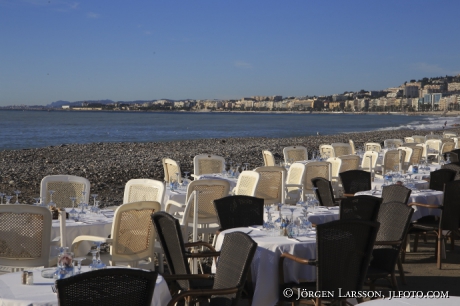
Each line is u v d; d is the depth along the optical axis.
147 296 3.38
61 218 5.82
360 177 9.97
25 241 5.35
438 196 8.78
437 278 6.94
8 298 3.54
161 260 6.91
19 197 13.79
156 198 7.60
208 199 7.80
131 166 20.73
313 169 10.90
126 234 5.65
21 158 25.05
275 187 9.66
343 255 4.70
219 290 4.12
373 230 4.77
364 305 3.22
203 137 54.62
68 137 50.38
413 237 9.60
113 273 3.24
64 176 8.07
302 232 5.65
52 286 3.81
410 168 12.46
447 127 81.12
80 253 6.01
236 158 25.39
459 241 9.31
